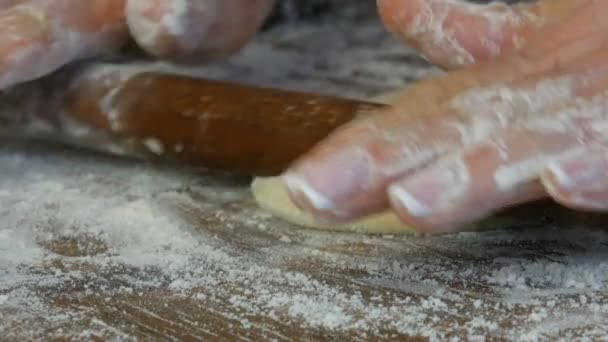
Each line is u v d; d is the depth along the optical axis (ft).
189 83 1.37
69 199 1.35
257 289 1.13
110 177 1.41
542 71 1.12
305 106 1.29
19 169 1.44
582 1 1.21
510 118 1.08
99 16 1.45
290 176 1.07
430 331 1.05
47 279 1.17
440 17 1.33
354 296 1.11
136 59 1.52
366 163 1.06
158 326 1.08
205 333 1.07
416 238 1.22
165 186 1.38
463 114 1.09
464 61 1.32
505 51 1.29
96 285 1.16
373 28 2.12
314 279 1.15
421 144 1.07
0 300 1.13
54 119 1.44
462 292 1.11
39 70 1.39
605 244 1.18
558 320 1.06
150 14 1.41
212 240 1.24
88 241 1.24
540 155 1.05
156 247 1.23
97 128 1.41
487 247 1.19
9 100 1.45
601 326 1.05
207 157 1.35
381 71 1.74
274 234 1.25
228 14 1.48
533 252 1.17
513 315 1.07
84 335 1.07
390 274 1.15
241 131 1.30
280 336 1.06
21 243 1.24
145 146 1.39
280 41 2.03
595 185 1.04
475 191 1.05
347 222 1.08
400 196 1.05
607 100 1.08
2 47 1.35
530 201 1.15
